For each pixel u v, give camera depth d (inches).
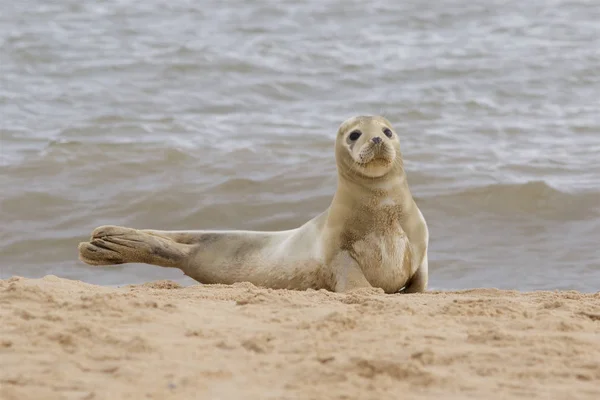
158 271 1819.6
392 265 1304.1
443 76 3412.9
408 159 2390.5
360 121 1314.0
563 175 2261.3
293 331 798.5
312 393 629.0
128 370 671.8
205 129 2721.5
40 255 1919.3
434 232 1968.5
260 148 2482.8
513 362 718.5
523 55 3705.7
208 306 914.7
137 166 2348.7
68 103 3078.2
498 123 2785.4
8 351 722.8
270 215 2091.5
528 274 1737.2
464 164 2340.1
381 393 633.6
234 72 3508.9
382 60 3681.1
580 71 3432.6
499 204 2076.8
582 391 653.3
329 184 2217.0
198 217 2095.2
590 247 1863.9
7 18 4621.1
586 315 900.0
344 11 4766.2
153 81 3393.2
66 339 746.2
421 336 789.9
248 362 702.5
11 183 2242.9
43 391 625.0
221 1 5108.3
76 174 2304.4
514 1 4906.5
